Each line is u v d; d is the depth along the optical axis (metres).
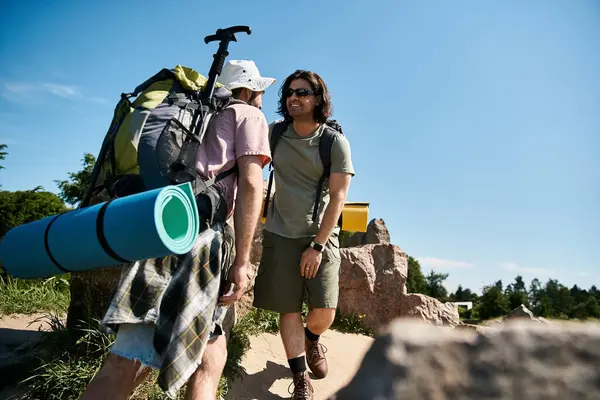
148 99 2.62
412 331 0.90
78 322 3.83
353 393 0.85
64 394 3.35
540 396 0.79
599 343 0.82
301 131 3.79
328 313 3.83
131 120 2.54
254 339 4.66
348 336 5.34
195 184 2.50
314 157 3.73
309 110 3.72
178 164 2.45
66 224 2.26
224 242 2.63
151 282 2.37
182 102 2.61
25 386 3.54
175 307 2.38
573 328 0.86
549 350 0.82
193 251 2.46
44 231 2.31
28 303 5.36
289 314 3.75
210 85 2.75
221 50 2.82
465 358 0.84
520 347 0.83
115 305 2.30
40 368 3.56
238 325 4.50
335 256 3.85
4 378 3.63
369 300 5.79
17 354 3.95
